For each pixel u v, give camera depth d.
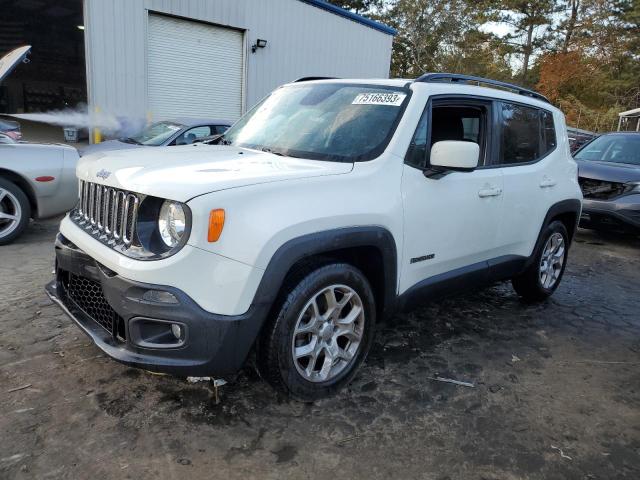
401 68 38.38
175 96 14.03
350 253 2.99
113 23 12.43
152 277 2.29
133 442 2.43
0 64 5.50
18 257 5.13
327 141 3.23
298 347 2.73
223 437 2.51
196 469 2.29
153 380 2.96
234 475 2.27
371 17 38.22
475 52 39.28
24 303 3.93
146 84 13.34
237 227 2.33
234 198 2.35
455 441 2.62
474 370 3.40
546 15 39.88
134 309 2.34
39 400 2.71
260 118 3.87
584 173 7.64
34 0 18.31
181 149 3.32
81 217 3.02
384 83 3.54
